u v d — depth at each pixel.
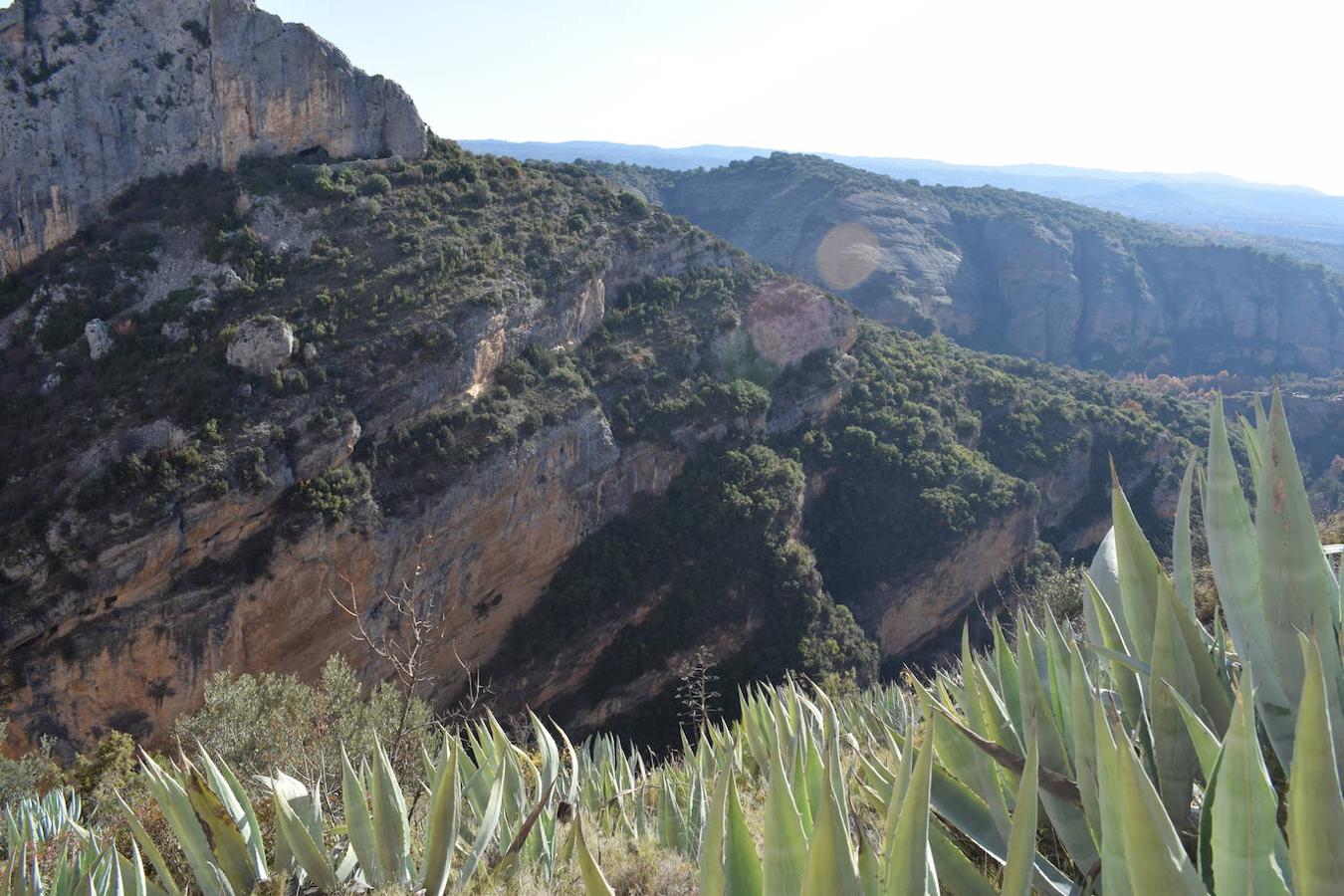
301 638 32.44
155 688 30.06
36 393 34.50
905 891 2.12
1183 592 3.57
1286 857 2.30
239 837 4.52
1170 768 2.91
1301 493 2.88
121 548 29.19
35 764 16.84
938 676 5.24
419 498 34.00
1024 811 2.14
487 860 5.15
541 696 38.25
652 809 6.86
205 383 32.88
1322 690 1.86
